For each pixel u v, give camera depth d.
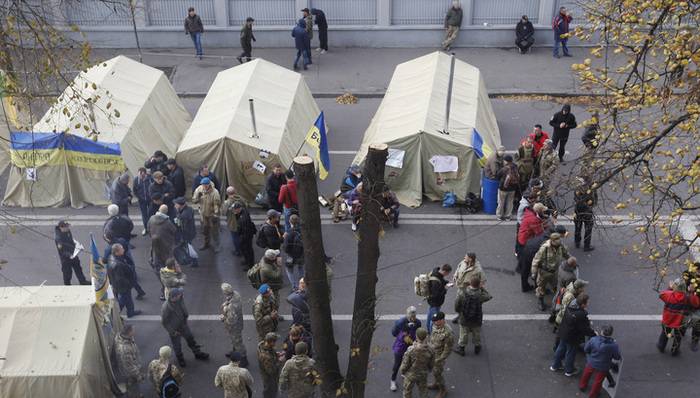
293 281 15.16
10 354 11.45
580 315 12.61
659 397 12.83
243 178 18.50
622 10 12.45
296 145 19.72
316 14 26.98
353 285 15.73
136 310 15.02
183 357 13.66
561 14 26.12
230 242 17.33
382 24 27.94
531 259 14.85
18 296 12.25
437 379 12.55
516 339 14.20
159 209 15.23
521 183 18.03
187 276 16.06
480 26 27.84
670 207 17.73
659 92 10.96
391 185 18.77
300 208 8.26
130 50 27.86
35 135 17.86
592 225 14.87
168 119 21.02
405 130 18.48
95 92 19.30
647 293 15.37
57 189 18.53
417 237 17.38
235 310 13.10
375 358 13.72
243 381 11.67
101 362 12.28
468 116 19.42
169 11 27.73
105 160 18.00
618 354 12.23
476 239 17.30
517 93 24.44
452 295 15.45
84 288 12.59
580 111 23.33
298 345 11.33
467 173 18.30
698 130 12.47
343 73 26.12
